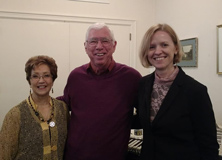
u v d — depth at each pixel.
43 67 1.36
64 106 1.53
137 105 1.56
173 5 3.08
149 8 3.57
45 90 1.37
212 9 2.38
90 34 1.55
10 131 1.25
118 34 3.45
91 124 1.47
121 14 3.44
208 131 1.14
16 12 2.97
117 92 1.55
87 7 3.27
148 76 1.42
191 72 2.72
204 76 2.51
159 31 1.24
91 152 1.44
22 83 3.07
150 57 1.27
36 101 1.39
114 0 3.39
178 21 2.97
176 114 1.17
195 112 1.16
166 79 1.25
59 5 3.15
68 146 1.50
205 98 1.15
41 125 1.33
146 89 1.34
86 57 3.32
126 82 1.59
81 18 3.25
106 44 1.54
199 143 1.18
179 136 1.17
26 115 1.31
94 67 1.61
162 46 1.22
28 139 1.28
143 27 3.56
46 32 3.13
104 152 1.43
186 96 1.17
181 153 1.16
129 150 1.65
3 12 2.92
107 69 1.60
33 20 3.06
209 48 2.43
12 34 2.99
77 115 1.54
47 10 3.11
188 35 2.77
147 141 1.27
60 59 3.21
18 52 3.03
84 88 1.59
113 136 1.46
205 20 2.48
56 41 3.18
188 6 2.76
